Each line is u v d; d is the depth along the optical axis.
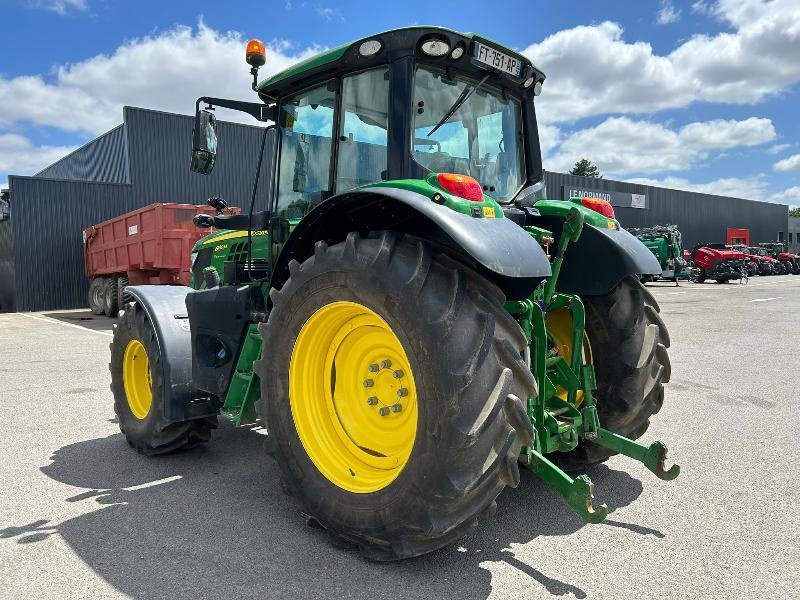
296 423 2.92
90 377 7.04
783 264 35.09
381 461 2.78
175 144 20.75
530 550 2.76
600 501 3.31
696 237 41.66
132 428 4.24
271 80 3.64
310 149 3.57
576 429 3.13
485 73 3.40
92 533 2.95
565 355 3.58
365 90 3.26
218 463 4.02
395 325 2.51
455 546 2.80
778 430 4.61
